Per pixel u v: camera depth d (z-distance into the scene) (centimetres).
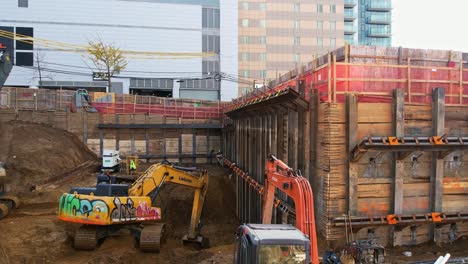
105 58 6619
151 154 4556
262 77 9881
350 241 1474
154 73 7325
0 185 2606
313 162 1684
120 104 4672
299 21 10006
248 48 9875
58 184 3075
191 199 3456
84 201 1827
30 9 6769
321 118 1630
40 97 4281
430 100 1645
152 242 1894
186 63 7456
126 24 7162
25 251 1786
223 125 4578
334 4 10125
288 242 921
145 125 4450
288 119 1980
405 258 1490
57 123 4259
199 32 7494
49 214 2430
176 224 3109
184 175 2327
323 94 1642
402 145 1479
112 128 4419
